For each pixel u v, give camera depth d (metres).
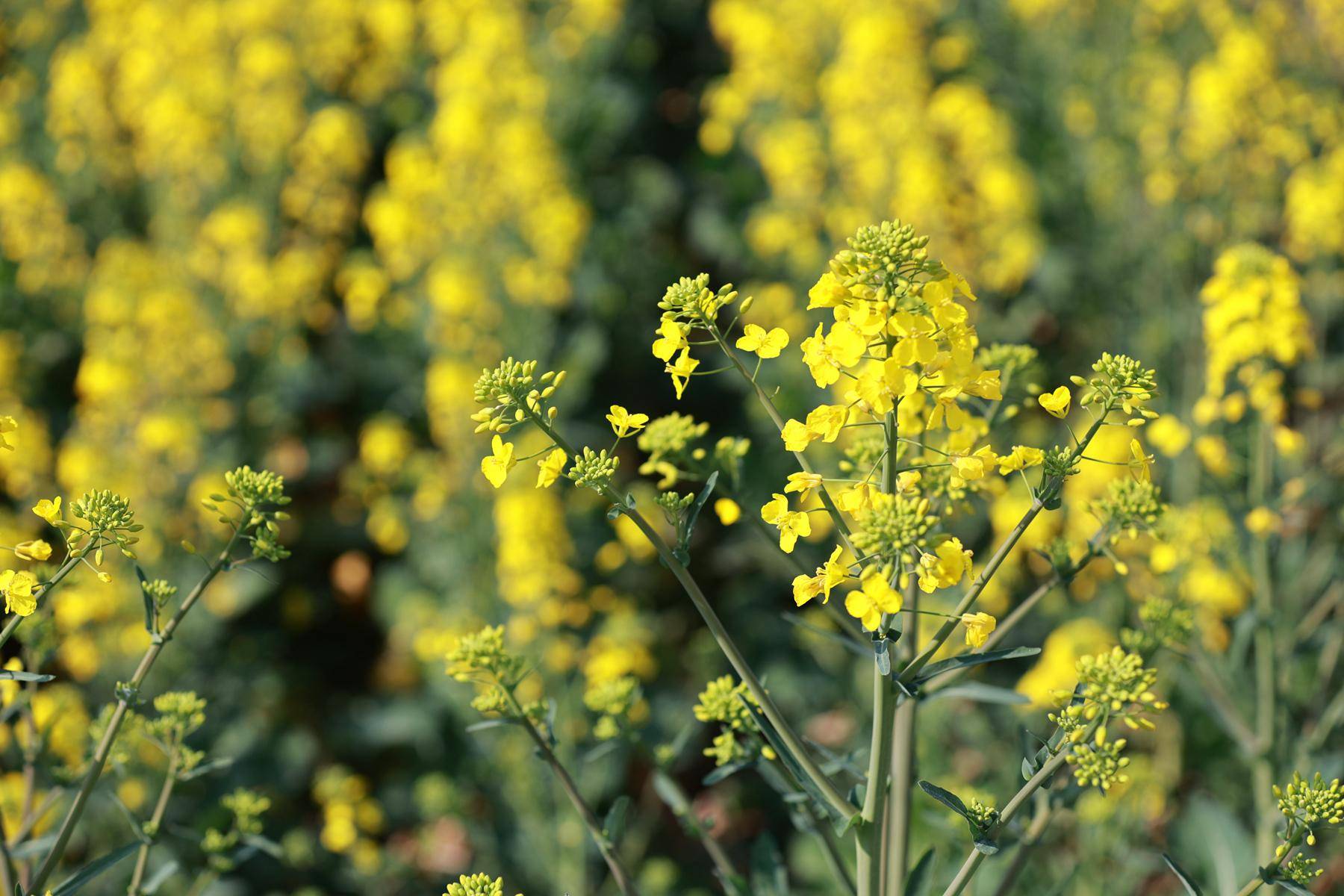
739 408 5.71
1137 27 6.45
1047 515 3.39
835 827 1.69
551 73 6.67
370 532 5.54
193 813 4.35
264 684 4.98
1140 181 5.73
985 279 5.59
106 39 6.81
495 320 5.37
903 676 1.59
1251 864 3.00
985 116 5.78
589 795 4.02
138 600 4.34
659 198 6.38
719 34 7.00
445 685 4.52
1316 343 4.89
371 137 6.84
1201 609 3.44
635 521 1.63
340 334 6.05
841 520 1.63
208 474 5.02
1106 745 1.64
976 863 1.64
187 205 6.02
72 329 5.84
